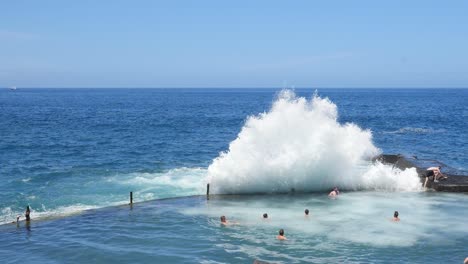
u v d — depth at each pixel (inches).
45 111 4621.1
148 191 1236.5
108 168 1569.9
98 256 783.7
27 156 1822.1
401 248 808.3
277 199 1140.5
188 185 1299.2
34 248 819.4
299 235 873.5
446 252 790.5
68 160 1738.4
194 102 7239.2
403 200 1119.0
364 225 928.3
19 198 1157.1
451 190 1199.6
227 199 1139.9
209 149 2068.2
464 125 3243.1
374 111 4918.8
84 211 1028.5
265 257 777.6
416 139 2477.9
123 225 936.9
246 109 5300.2
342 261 756.0
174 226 930.1
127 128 2967.5
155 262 757.9
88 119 3656.5
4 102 6658.5
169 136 2551.7
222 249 811.4
